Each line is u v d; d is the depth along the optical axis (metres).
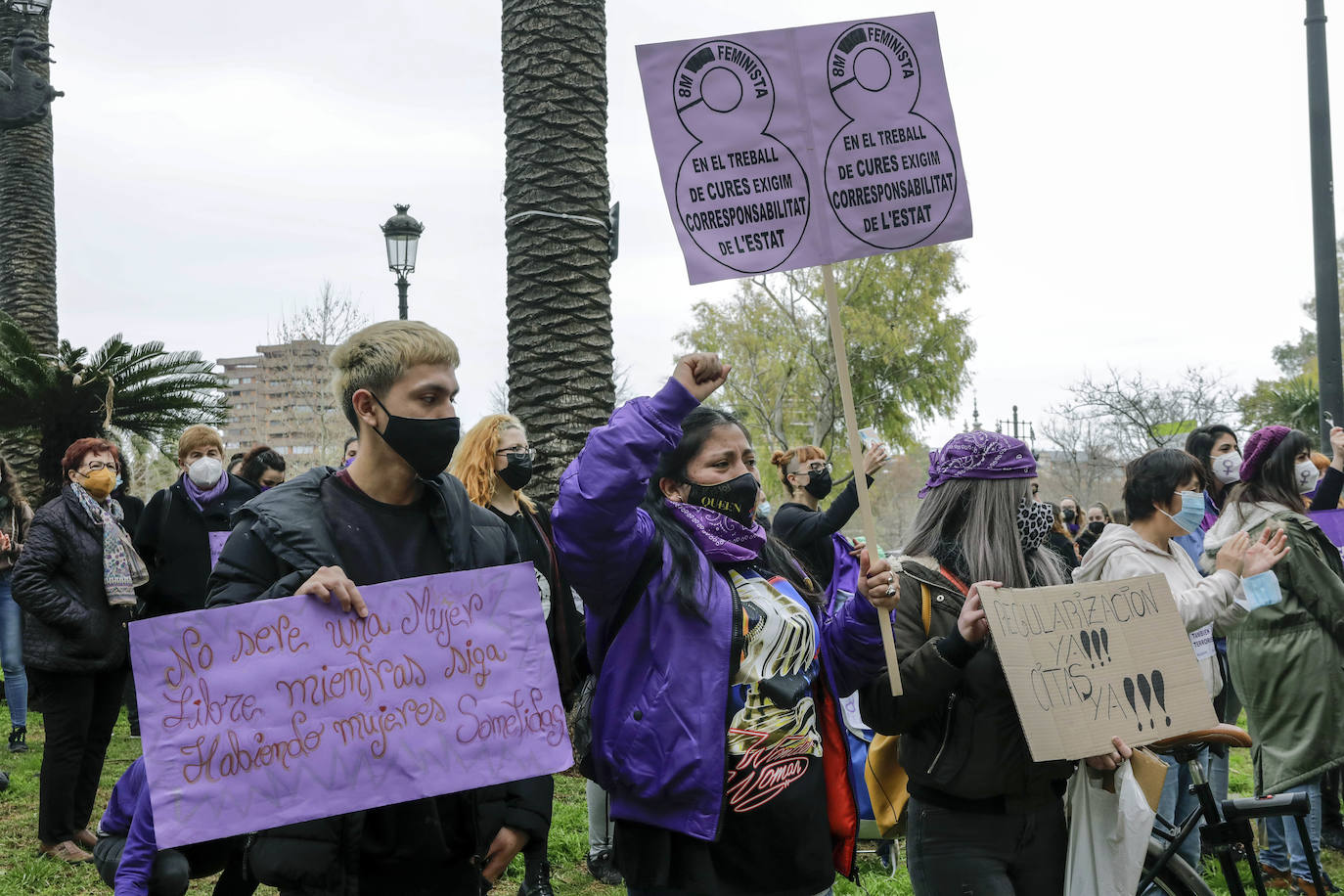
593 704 2.81
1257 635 5.25
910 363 41.78
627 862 2.78
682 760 2.66
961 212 3.23
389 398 2.53
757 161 3.12
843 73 3.18
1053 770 3.09
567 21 7.60
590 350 7.60
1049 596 3.13
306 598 2.51
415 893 2.58
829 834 2.86
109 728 5.69
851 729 5.14
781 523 6.36
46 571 5.35
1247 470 5.37
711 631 2.74
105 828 2.94
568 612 4.88
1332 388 9.77
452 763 2.56
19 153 14.34
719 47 3.11
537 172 7.58
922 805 3.17
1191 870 3.58
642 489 2.65
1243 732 3.47
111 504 5.92
